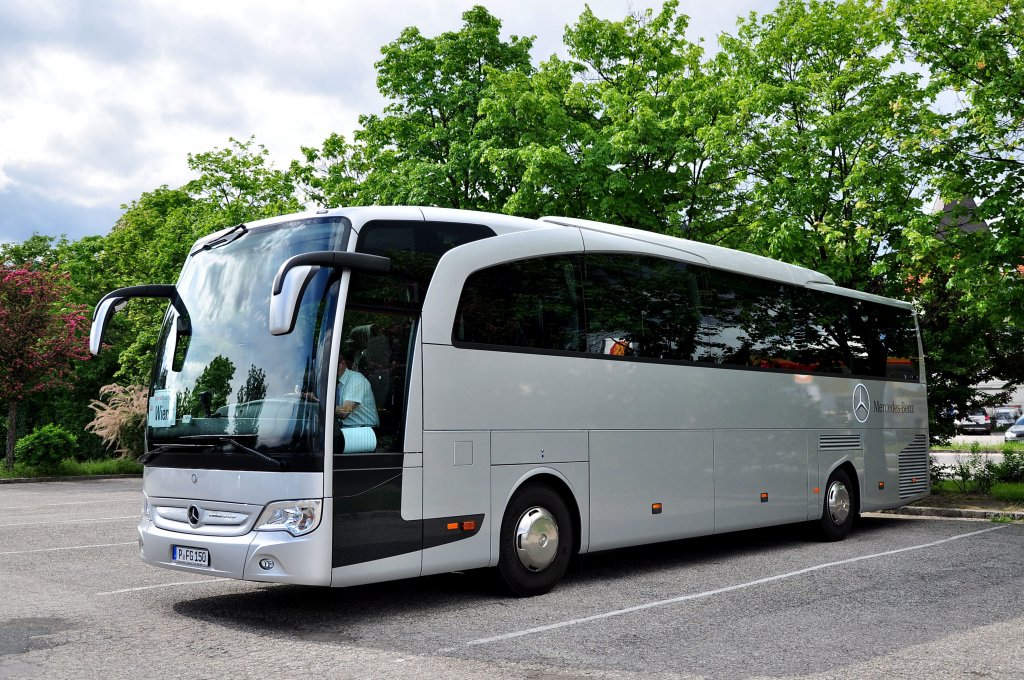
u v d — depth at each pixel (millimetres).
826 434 12641
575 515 9062
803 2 18734
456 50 24875
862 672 5750
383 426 7434
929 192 16734
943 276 17875
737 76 19641
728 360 11133
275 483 7004
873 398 13719
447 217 8312
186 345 7934
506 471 8312
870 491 13445
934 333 18938
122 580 9312
